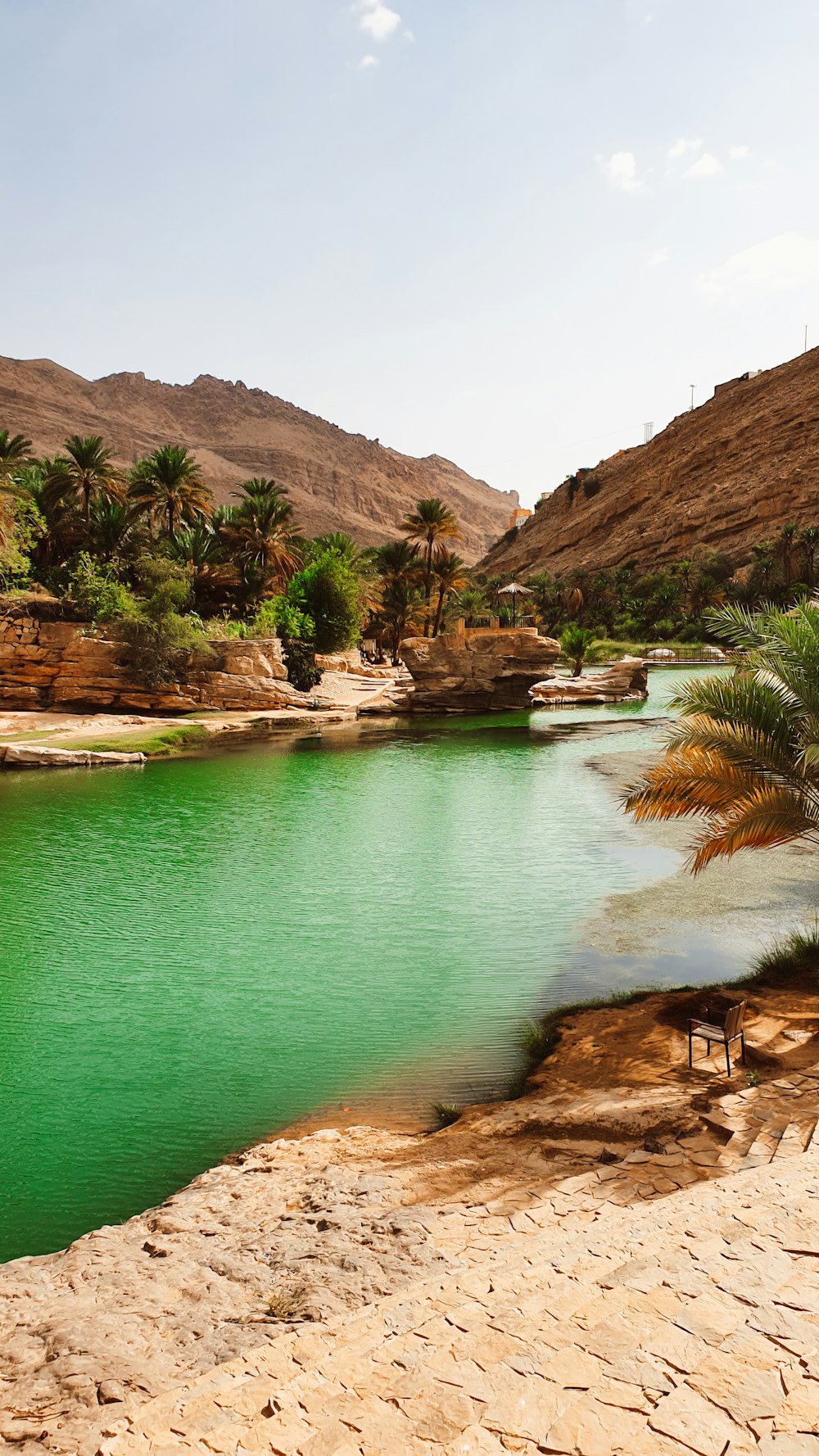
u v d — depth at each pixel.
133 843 20.73
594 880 17.14
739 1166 5.82
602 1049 9.23
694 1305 3.22
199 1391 3.16
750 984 10.95
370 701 54.31
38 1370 3.87
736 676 11.27
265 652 50.69
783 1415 2.42
